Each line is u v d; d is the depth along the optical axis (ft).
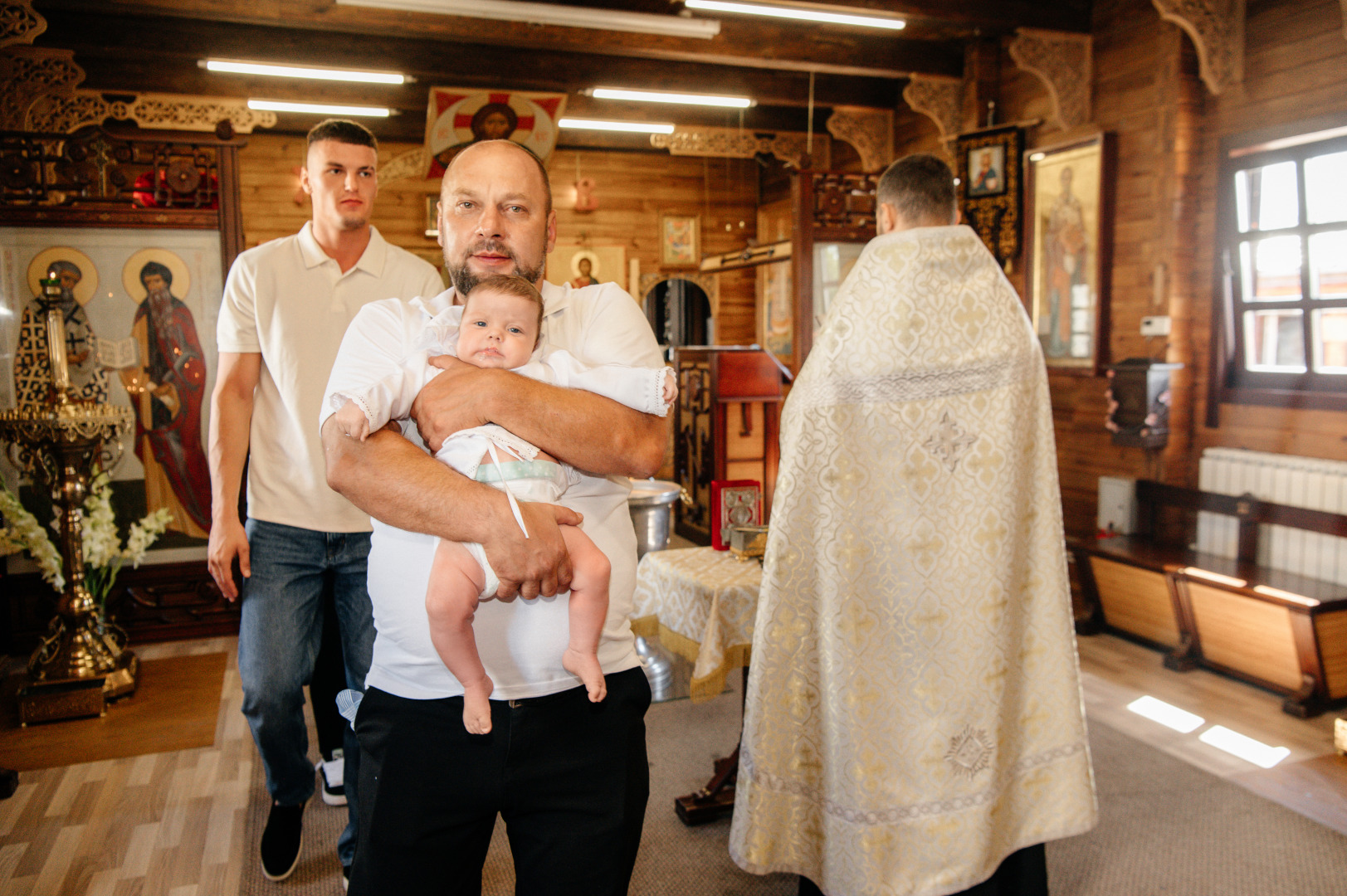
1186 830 8.90
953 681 6.31
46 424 12.23
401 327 4.44
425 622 4.09
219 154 15.23
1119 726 11.62
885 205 6.64
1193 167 16.97
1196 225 17.02
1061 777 6.84
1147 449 17.33
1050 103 20.88
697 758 10.50
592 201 37.17
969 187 21.26
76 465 12.75
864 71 23.50
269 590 6.87
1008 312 6.63
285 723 7.07
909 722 6.27
